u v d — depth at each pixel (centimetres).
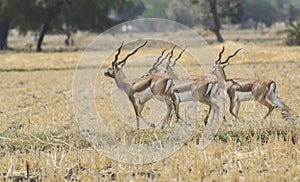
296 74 5628
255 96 2875
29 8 14262
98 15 14875
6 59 9962
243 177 2027
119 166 2223
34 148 2531
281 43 11488
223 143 2480
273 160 2178
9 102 4428
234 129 2686
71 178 2100
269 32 19600
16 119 3462
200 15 17738
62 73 7312
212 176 2038
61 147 2578
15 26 15388
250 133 2636
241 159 2269
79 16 14812
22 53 11638
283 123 2731
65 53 11138
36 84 5962
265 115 2983
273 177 1964
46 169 2183
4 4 14212
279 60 7494
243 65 6556
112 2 14912
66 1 14400
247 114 3089
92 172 2161
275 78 5222
